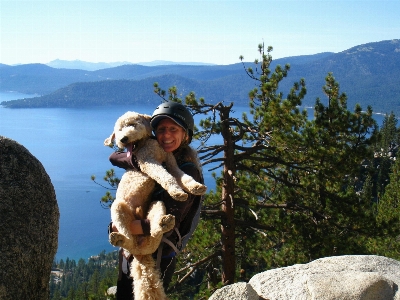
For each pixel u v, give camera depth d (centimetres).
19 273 298
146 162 291
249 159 1179
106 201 1141
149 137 310
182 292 1216
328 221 1151
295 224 1148
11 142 323
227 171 1144
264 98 1270
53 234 332
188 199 294
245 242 1267
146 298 287
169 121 307
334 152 1069
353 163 1066
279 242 1220
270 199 1178
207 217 1176
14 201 308
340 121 1072
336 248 1102
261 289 504
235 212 1274
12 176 313
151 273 292
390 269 539
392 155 7044
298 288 485
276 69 1204
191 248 1205
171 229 281
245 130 1161
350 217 1127
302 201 1200
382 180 5041
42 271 323
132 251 290
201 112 1129
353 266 538
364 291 456
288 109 1078
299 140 1045
